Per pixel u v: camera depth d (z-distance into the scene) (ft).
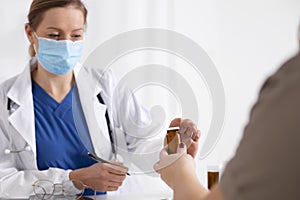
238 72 8.45
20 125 5.02
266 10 8.45
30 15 4.87
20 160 5.13
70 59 4.90
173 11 8.01
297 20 8.54
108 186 4.62
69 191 4.70
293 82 1.16
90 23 7.59
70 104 5.21
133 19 7.79
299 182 1.11
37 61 5.23
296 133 1.12
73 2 4.82
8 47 7.11
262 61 8.52
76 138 5.12
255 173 1.15
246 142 1.19
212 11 8.22
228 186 1.20
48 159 5.05
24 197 4.83
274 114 1.15
